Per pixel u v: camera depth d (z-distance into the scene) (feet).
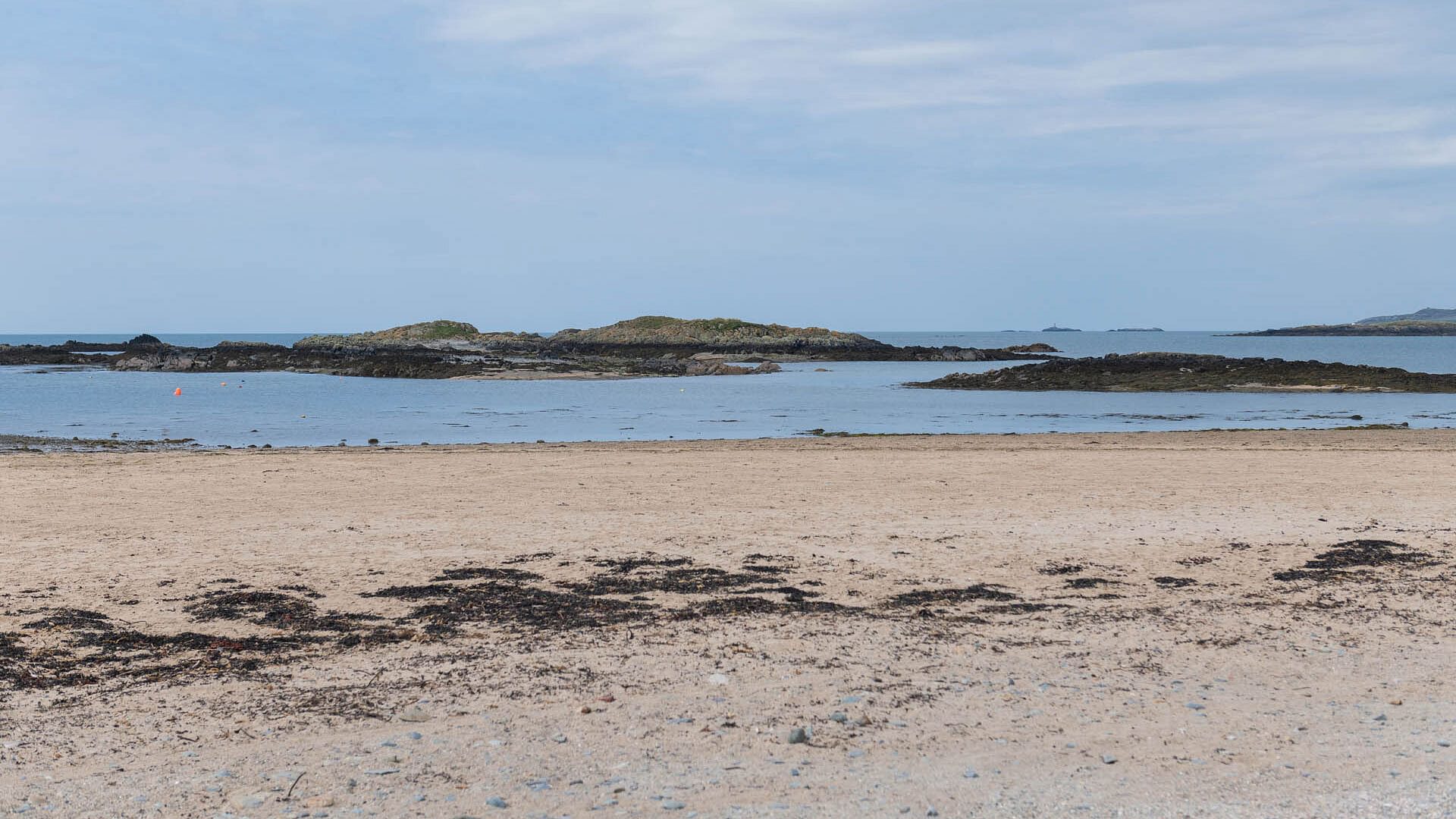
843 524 51.11
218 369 297.53
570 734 23.43
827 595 37.29
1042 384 209.97
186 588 37.47
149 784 20.48
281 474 70.23
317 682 27.30
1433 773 20.89
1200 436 107.14
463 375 265.13
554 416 152.05
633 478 68.23
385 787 20.35
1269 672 28.40
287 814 19.04
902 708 25.31
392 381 251.39
